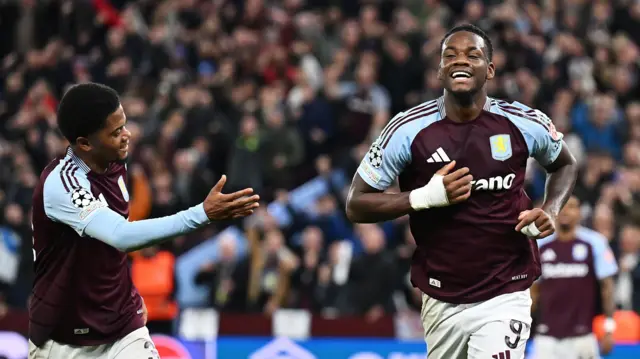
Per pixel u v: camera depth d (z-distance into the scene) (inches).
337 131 785.6
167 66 816.9
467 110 291.4
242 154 736.3
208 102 771.4
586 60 868.0
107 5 918.4
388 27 892.6
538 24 903.1
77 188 279.6
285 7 935.0
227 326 569.3
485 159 290.0
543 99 813.2
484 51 289.1
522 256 298.2
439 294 298.7
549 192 303.6
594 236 495.5
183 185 704.4
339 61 822.5
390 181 298.5
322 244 665.0
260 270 623.5
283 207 688.4
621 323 553.9
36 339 292.8
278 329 567.8
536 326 517.3
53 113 781.3
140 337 295.1
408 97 836.0
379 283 610.9
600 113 789.9
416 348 553.9
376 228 624.4
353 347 555.8
